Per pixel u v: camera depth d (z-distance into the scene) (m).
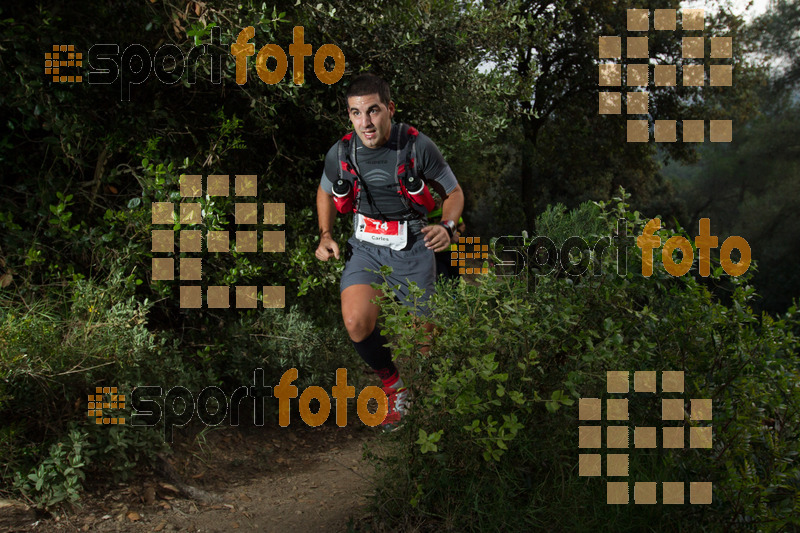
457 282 3.39
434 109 5.80
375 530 2.54
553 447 2.58
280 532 2.73
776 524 2.30
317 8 4.62
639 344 2.59
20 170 3.84
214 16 4.07
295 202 5.42
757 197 34.91
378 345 3.65
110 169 4.27
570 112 23.94
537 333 2.56
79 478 2.94
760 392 2.46
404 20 5.22
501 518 2.38
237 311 4.80
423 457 2.54
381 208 3.70
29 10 3.70
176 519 2.85
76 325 3.33
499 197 24.28
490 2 5.82
